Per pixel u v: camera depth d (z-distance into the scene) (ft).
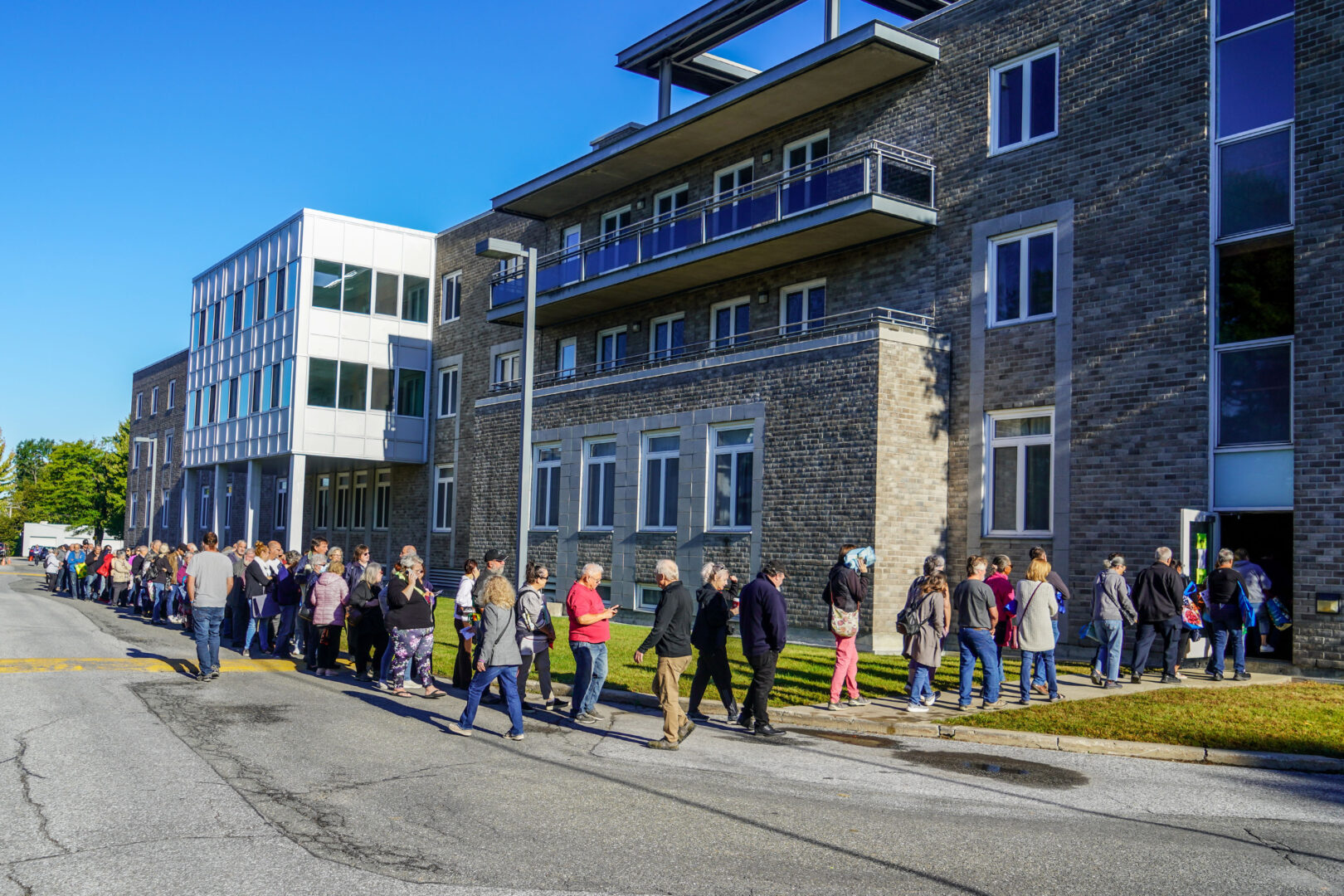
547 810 26.02
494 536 95.66
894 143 72.23
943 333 66.49
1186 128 55.77
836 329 66.18
